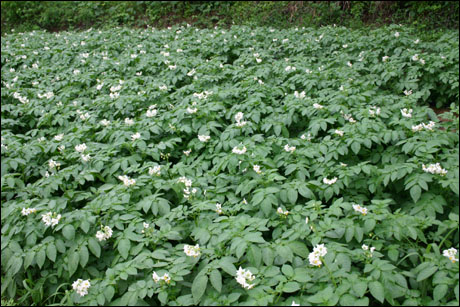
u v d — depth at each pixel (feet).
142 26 49.96
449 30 32.48
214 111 17.34
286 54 28.14
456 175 10.95
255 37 31.58
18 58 30.37
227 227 10.11
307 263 9.02
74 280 10.12
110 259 10.53
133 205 11.70
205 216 11.19
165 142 15.30
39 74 26.58
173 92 22.04
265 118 16.75
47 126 19.83
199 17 47.14
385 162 13.37
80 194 13.01
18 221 11.45
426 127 13.29
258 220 10.03
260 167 13.09
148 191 12.36
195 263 9.18
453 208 10.81
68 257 9.93
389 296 7.84
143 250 9.98
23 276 10.81
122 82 22.08
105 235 10.25
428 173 11.25
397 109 15.97
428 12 37.19
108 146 15.52
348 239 9.36
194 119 16.71
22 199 13.01
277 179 11.78
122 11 52.54
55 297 10.09
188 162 15.02
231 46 28.71
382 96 17.97
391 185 12.30
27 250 10.36
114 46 31.22
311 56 26.94
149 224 11.02
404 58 22.89
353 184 12.37
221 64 23.86
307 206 10.60
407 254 9.37
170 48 29.73
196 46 29.45
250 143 14.20
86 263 10.02
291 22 41.60
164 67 25.30
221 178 13.15
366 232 9.59
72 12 55.06
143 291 8.50
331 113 16.16
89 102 21.54
